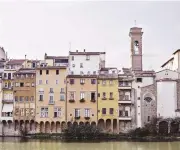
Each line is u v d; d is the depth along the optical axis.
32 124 142.12
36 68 143.25
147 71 144.25
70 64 148.00
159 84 140.25
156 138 128.25
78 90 141.38
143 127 135.25
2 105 143.38
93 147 105.25
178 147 104.38
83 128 132.25
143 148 102.44
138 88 140.88
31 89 142.75
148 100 140.12
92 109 140.12
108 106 140.00
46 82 142.50
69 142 118.25
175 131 134.75
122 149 100.56
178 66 144.75
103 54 165.38
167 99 139.12
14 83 143.62
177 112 138.62
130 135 133.12
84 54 148.25
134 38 154.12
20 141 120.69
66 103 141.00
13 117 141.88
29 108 142.00
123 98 140.75
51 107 141.25
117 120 139.12
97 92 140.88
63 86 141.88
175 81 140.00
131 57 153.62
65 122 140.38
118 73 149.00
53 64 154.12
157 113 139.12
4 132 141.88
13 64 151.88
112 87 140.88
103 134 133.62
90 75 141.50
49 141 121.31
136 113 139.75
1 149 98.94
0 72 153.00
